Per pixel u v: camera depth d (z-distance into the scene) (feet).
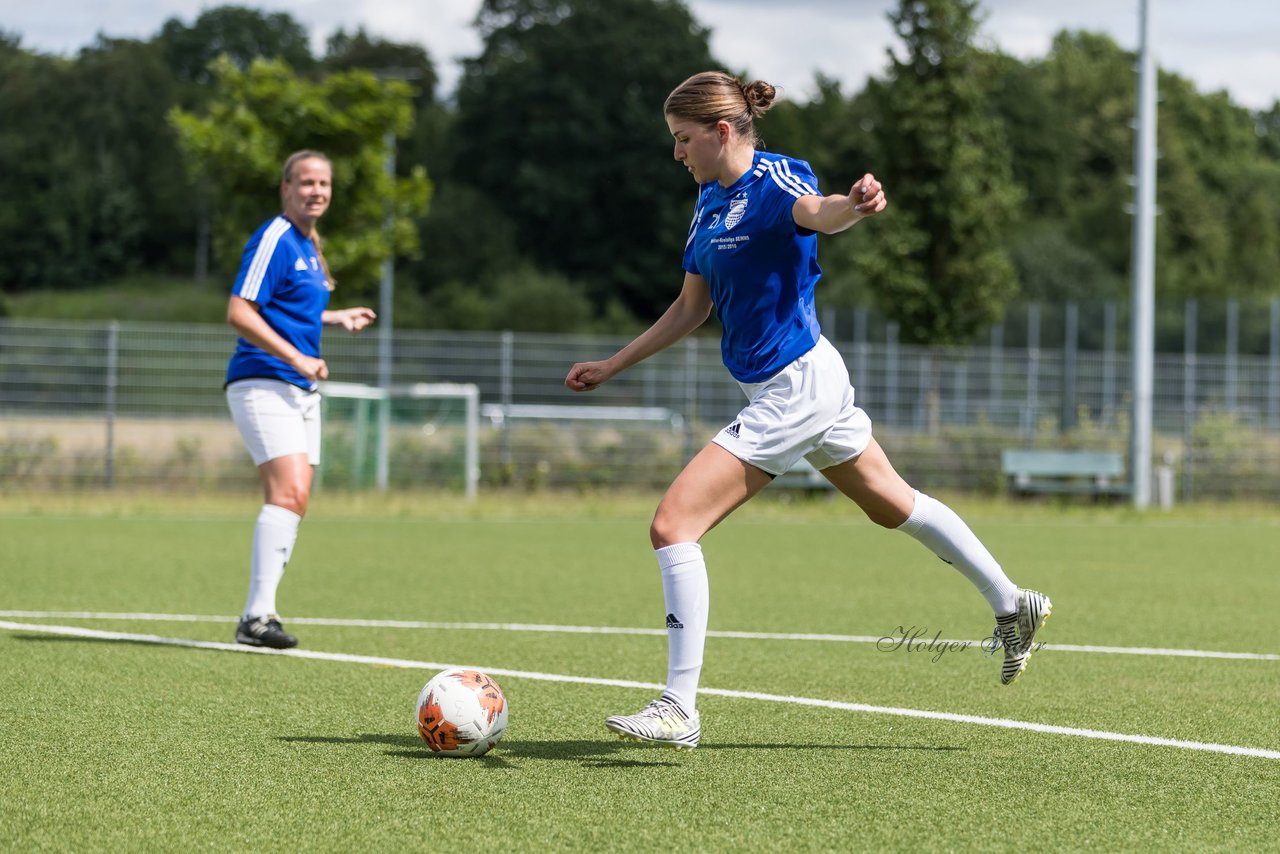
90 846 27.55
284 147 171.73
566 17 528.22
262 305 54.49
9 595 71.00
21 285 568.00
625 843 28.09
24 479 153.28
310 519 133.90
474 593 75.66
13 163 575.38
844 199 33.60
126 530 115.96
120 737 37.60
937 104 205.05
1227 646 59.16
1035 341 276.62
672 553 35.91
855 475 37.86
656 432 168.04
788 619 66.85
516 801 31.35
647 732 35.04
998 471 174.50
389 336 167.32
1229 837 29.32
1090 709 43.98
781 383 36.37
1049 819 30.50
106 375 155.74
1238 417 184.44
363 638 57.98
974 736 39.42
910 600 75.05
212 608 67.31
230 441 157.89
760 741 38.45
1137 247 168.25
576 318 475.72
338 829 28.89
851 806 31.32
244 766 34.42
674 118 36.83
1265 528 140.36
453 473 162.91
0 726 38.78
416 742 37.55
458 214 511.40
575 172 518.78
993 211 208.44
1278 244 575.38
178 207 594.24
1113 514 156.76
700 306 40.11
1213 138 654.53
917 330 207.62
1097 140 602.44
